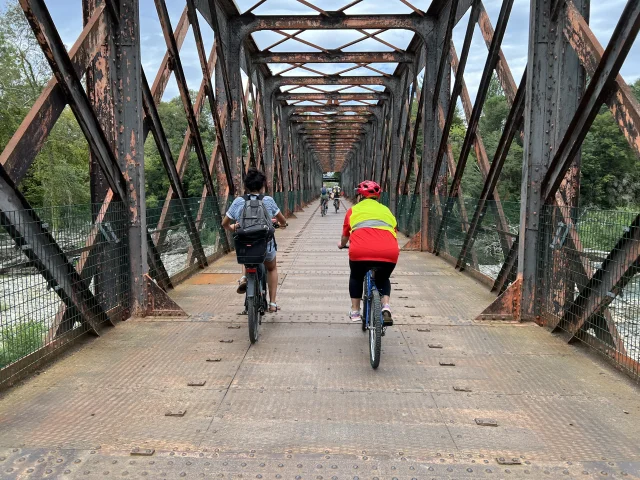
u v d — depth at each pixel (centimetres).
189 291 655
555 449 261
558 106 472
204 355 403
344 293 643
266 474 235
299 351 415
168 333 462
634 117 353
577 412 305
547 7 472
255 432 276
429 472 238
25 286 364
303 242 1223
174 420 290
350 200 4950
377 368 377
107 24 477
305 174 3703
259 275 459
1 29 2120
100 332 462
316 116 2552
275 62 1327
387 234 398
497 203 662
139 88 498
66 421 288
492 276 742
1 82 2131
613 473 238
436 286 694
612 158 2680
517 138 2650
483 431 280
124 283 507
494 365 386
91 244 442
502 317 515
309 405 312
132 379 352
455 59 893
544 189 490
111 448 258
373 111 2186
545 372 371
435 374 366
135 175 502
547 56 476
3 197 330
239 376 359
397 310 556
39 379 351
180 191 748
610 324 392
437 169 1005
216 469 239
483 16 744
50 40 378
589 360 398
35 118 368
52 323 397
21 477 232
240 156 1112
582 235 427
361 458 250
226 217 442
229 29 1080
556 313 473
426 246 1071
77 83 416
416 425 287
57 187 2338
